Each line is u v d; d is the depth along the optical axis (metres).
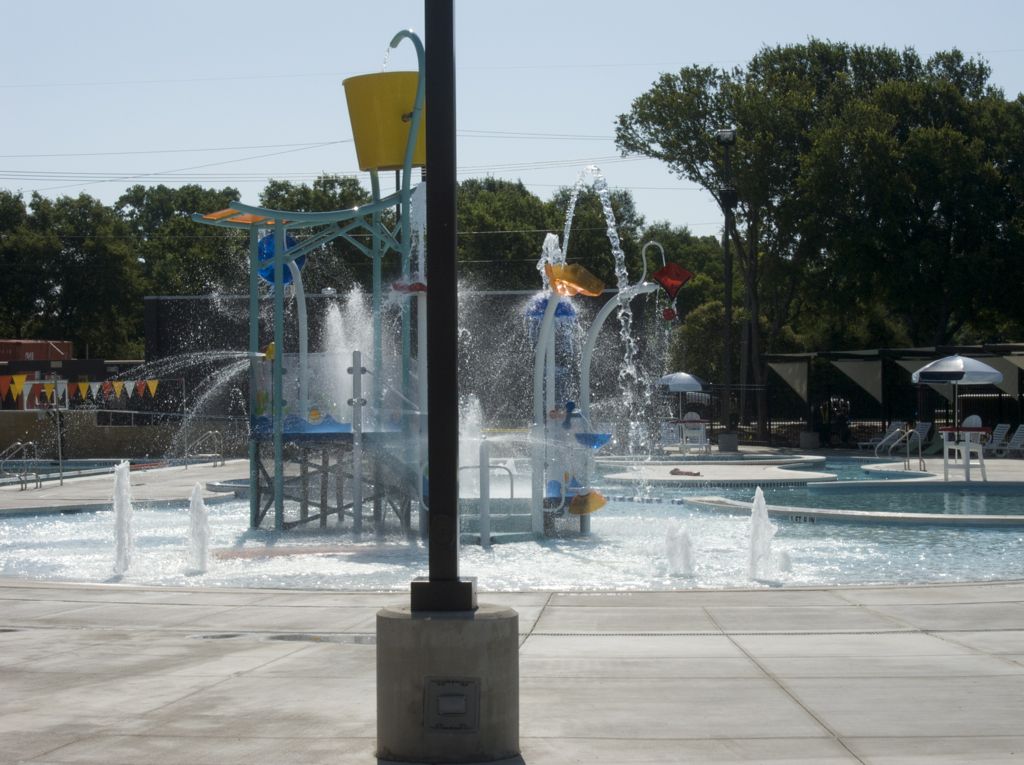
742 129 41.28
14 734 5.78
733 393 47.66
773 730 5.70
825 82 44.53
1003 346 32.72
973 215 41.03
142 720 6.03
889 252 40.94
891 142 39.66
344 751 5.41
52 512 19.02
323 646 7.94
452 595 5.31
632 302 38.44
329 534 15.05
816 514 16.77
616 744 5.47
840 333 52.47
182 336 39.28
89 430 37.31
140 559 13.12
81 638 8.28
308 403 15.94
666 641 7.95
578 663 7.27
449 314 5.35
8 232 72.69
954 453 31.44
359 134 14.96
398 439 14.73
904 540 14.56
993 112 43.44
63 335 71.62
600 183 15.05
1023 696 6.34
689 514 17.95
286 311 37.41
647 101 42.97
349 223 16.30
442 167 5.36
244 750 5.46
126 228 79.19
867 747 5.39
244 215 15.74
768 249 42.59
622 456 34.00
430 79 5.37
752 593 9.98
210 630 8.55
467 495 16.83
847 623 8.58
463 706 5.09
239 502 21.00
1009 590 10.05
